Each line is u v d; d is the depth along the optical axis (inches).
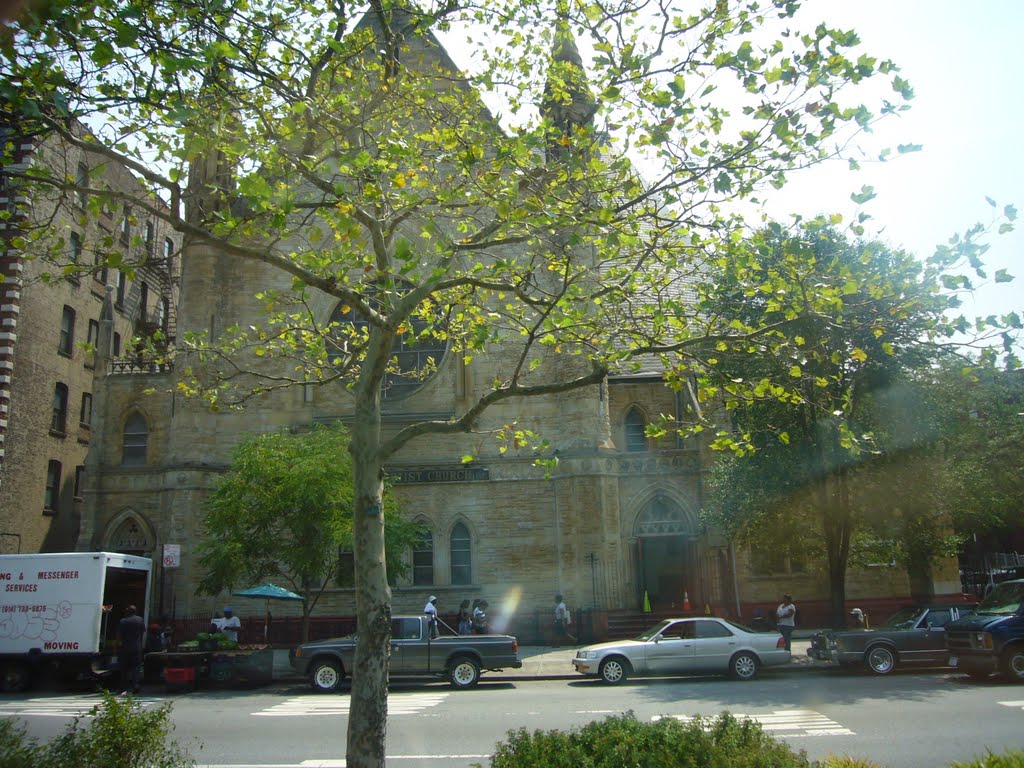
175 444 1250.0
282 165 402.3
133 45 339.6
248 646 1072.2
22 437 1403.8
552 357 1284.4
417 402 1309.1
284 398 1285.7
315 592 1249.4
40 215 1203.2
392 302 456.4
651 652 855.1
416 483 1277.1
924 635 863.7
